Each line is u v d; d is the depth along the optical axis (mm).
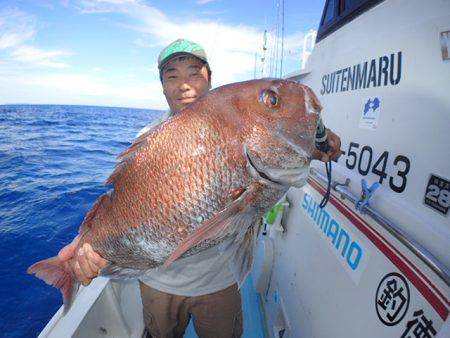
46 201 7574
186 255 1387
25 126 25031
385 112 1372
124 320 2432
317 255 1863
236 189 1217
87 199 7828
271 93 1203
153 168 1292
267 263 2799
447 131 1025
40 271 1601
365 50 1588
